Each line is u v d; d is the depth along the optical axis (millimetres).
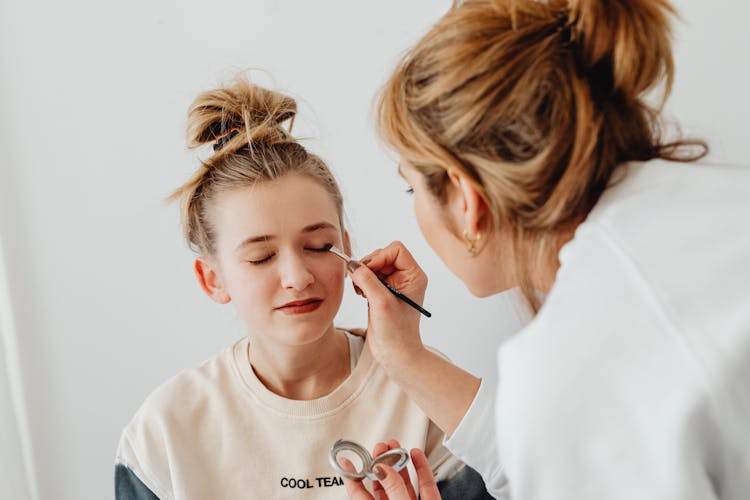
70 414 1456
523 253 720
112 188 1368
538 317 622
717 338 549
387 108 747
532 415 572
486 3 711
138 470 1094
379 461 917
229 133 1062
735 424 548
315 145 1329
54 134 1351
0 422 1402
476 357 1371
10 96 1338
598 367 565
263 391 1089
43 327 1421
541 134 660
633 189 668
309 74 1312
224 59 1313
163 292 1402
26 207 1375
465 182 698
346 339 1154
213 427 1095
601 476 564
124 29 1313
